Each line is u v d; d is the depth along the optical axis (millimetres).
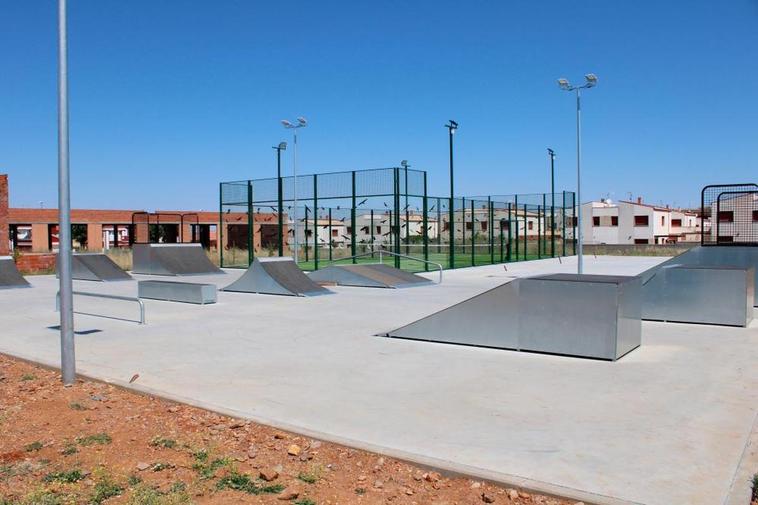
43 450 4871
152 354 8539
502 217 37031
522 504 3912
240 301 14609
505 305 8648
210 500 3977
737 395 6301
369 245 33094
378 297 15305
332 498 4004
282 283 15945
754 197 16266
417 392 6457
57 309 13414
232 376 7227
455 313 9086
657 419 5512
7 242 27562
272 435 5168
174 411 5863
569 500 3920
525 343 8492
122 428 5395
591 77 20438
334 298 15148
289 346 9055
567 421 5465
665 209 71625
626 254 40156
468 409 5840
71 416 5734
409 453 4664
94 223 43625
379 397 6273
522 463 4480
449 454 4660
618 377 7035
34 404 6133
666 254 39281
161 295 15047
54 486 4168
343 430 5238
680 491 3998
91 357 8359
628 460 4535
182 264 23656
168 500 3926
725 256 12617
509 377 7066
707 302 10633
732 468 4383
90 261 21609
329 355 8383
